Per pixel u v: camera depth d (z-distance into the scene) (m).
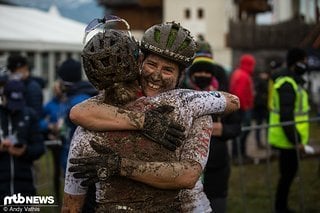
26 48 15.38
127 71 2.00
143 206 1.99
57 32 17.31
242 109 9.80
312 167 8.73
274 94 6.40
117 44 1.97
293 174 6.41
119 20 2.28
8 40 14.80
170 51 2.09
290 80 6.11
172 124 2.03
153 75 2.11
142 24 37.44
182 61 2.11
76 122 2.04
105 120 2.01
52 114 7.20
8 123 4.81
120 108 2.04
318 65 16.23
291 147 6.21
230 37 29.53
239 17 35.19
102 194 2.01
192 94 2.13
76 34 18.30
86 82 4.51
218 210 4.48
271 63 9.88
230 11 33.59
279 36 26.30
